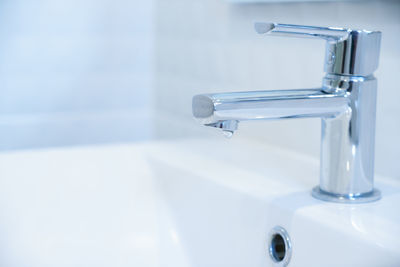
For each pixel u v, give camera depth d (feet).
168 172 2.28
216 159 2.34
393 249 1.32
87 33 3.62
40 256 2.05
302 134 2.36
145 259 2.13
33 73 3.55
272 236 1.72
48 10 3.52
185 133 3.26
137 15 3.63
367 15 1.97
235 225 1.89
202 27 3.00
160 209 2.29
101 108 3.72
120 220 2.26
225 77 2.84
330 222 1.51
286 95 1.58
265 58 2.52
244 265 1.84
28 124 3.57
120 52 3.69
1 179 2.16
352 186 1.70
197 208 2.10
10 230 2.05
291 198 1.75
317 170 2.13
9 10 3.44
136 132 3.75
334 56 1.64
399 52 1.87
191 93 3.17
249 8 2.60
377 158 2.02
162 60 3.51
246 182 1.96
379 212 1.60
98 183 2.30
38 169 2.25
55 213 2.19
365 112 1.67
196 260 2.05
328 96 1.63
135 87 3.71
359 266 1.40
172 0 3.32
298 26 1.50
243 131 2.78
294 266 1.62
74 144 3.69
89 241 2.16
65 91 3.63
